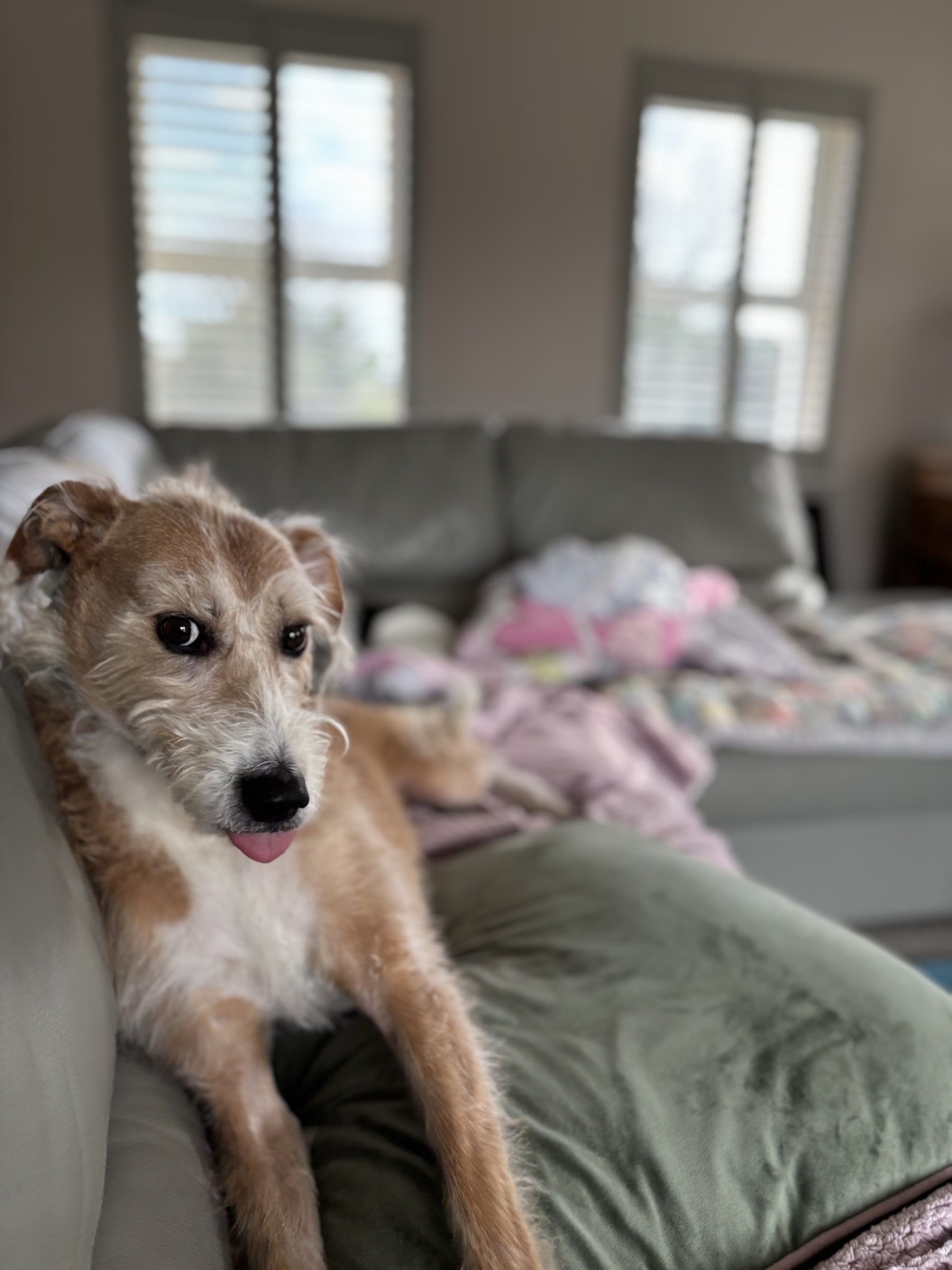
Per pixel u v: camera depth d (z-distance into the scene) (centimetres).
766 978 92
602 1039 87
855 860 204
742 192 405
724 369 425
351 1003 102
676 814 161
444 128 369
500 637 229
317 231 369
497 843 138
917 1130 77
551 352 405
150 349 365
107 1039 69
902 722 200
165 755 80
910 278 434
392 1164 78
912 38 404
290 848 94
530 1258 67
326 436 278
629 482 290
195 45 339
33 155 337
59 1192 50
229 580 85
